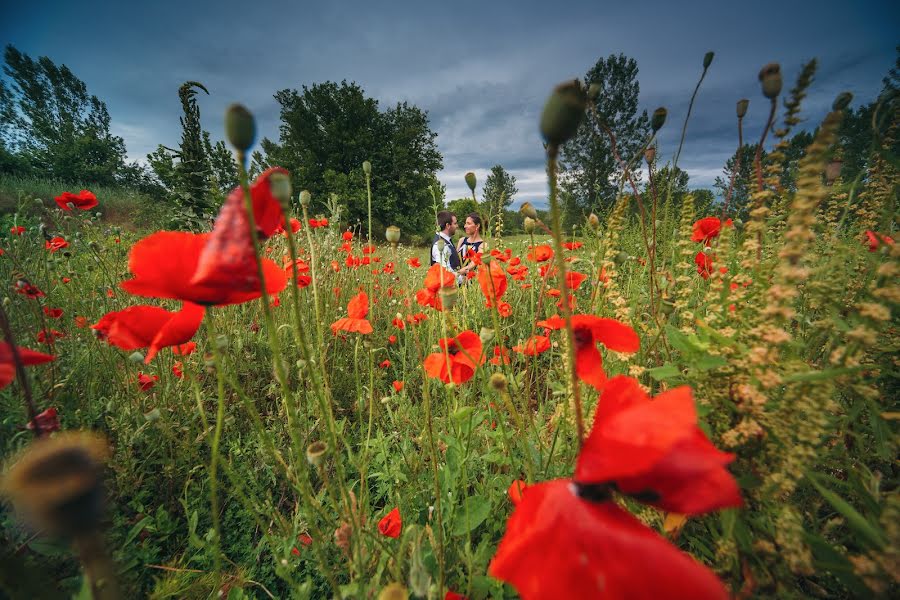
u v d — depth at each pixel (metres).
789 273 0.84
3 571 0.68
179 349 1.06
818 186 0.80
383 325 3.71
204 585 1.44
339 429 1.84
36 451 0.44
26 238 3.94
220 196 7.30
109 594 0.50
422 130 35.28
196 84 1.33
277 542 1.55
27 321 2.63
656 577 0.50
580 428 0.67
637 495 0.61
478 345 1.46
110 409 1.88
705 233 1.89
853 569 0.77
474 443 1.77
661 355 1.53
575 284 1.85
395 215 31.42
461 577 1.22
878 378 1.22
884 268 0.79
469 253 2.20
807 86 0.87
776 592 0.89
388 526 1.31
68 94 51.28
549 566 0.54
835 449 1.11
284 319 3.17
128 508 1.71
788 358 1.07
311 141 33.19
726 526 0.91
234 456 2.07
